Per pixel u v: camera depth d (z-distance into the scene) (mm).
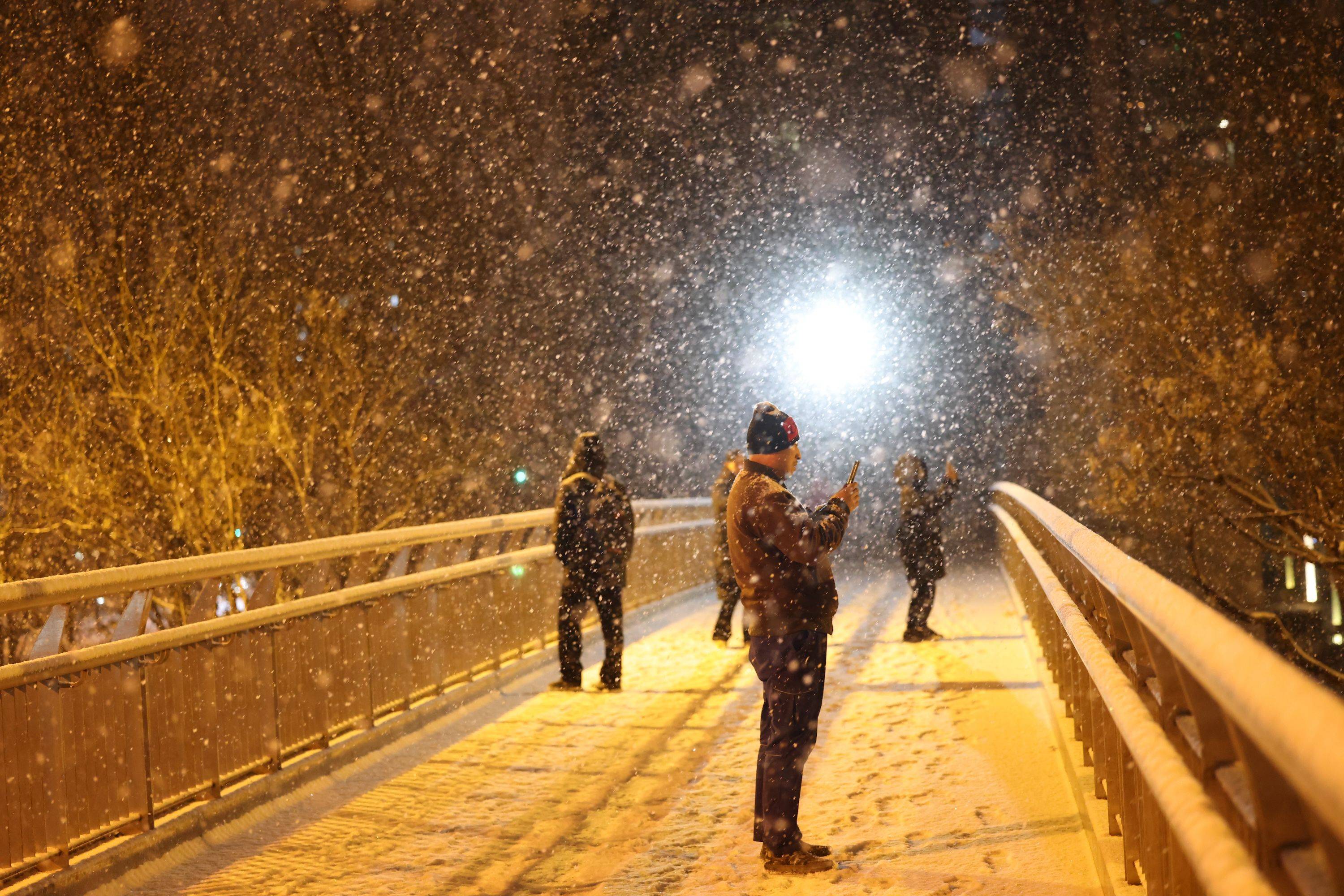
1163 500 12172
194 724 5168
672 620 12703
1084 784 4836
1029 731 6477
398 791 5844
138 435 13453
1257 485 11617
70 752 4352
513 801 5574
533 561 9867
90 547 13430
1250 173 13234
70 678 4383
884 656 9375
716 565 10758
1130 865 3594
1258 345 11328
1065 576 6012
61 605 4398
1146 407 12391
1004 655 9148
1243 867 1431
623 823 5129
